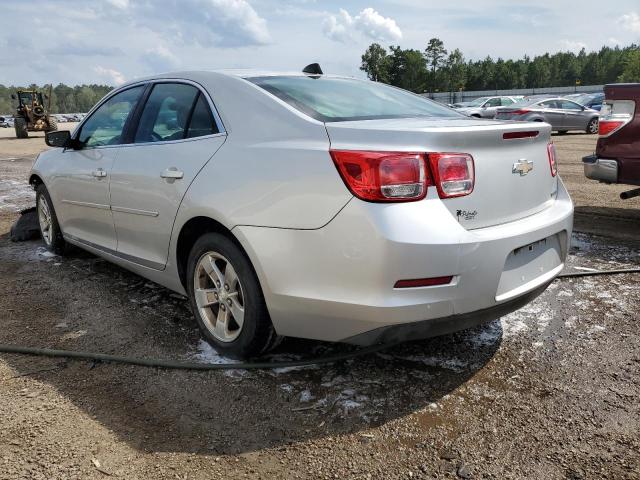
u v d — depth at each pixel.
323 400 2.63
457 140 2.39
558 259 2.99
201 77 3.31
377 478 2.12
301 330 2.63
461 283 2.37
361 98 3.21
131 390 2.73
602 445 2.29
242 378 2.82
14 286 4.22
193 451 2.27
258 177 2.65
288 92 3.00
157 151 3.33
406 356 3.04
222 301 2.99
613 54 136.50
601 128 5.54
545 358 3.01
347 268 2.37
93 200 3.98
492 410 2.54
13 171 11.48
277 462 2.21
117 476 2.12
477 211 2.48
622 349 3.09
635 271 4.38
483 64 129.38
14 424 2.44
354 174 2.35
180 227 3.08
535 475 2.12
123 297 3.98
